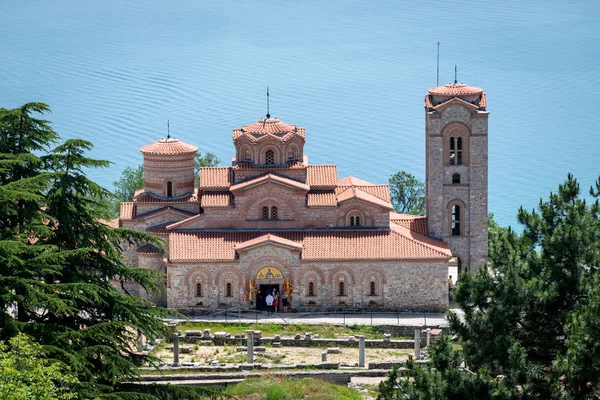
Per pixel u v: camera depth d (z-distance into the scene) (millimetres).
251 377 117188
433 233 152000
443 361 82875
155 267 148625
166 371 119875
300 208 148875
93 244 85812
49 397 70000
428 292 146500
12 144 85500
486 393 79500
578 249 82625
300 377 119375
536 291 82062
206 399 101688
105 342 83062
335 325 140500
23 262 77812
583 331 75625
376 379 120375
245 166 149875
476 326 82062
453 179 151000
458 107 149250
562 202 86688
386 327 139875
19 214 82562
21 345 71688
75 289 79375
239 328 139625
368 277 146500
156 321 85188
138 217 151125
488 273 85125
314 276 146500
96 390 78500
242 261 145625
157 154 151750
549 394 77625
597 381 75000
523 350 79500
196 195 153750
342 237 147875
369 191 154500
